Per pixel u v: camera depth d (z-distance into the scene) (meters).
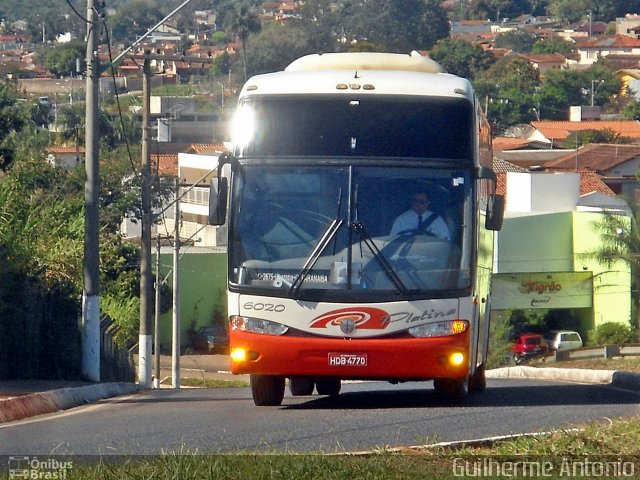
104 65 54.50
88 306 51.28
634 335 122.69
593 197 148.50
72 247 59.53
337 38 187.25
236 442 27.69
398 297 33.75
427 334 33.81
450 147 34.59
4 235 51.09
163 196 129.62
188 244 125.00
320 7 188.88
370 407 37.56
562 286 128.25
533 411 34.34
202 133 195.75
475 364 37.53
